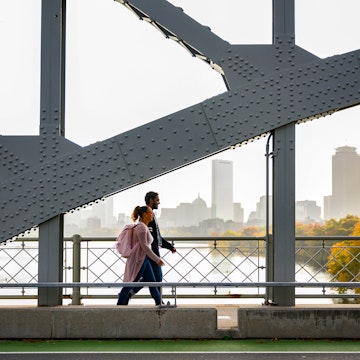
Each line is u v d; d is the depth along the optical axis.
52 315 8.12
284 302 8.45
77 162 8.62
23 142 8.67
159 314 8.09
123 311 8.11
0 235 8.58
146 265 9.16
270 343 7.85
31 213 8.58
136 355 7.30
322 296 9.62
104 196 8.66
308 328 8.05
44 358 7.18
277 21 8.71
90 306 8.34
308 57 8.67
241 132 8.58
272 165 8.78
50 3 8.71
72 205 8.58
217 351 7.46
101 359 7.12
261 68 8.67
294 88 8.62
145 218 9.20
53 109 8.70
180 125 8.62
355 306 8.27
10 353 7.42
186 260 10.59
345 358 7.12
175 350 7.53
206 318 8.08
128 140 8.62
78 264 10.16
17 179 8.61
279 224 8.55
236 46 8.70
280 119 8.57
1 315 8.13
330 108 8.58
